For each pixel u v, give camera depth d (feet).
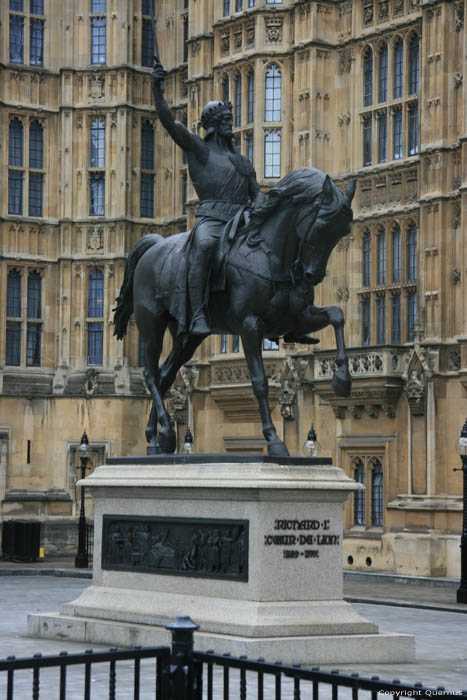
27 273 176.96
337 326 60.75
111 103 178.91
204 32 168.96
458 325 134.62
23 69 177.78
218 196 66.49
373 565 137.80
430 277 137.18
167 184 180.65
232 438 159.22
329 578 61.11
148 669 59.82
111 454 173.58
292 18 157.48
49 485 173.78
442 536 131.44
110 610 65.82
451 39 137.39
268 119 158.40
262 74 157.99
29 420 173.68
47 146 179.63
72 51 179.83
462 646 69.77
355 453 143.23
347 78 152.97
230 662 35.40
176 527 64.39
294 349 151.12
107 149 178.81
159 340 70.54
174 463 65.10
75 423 174.81
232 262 63.26
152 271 69.77
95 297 178.40
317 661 57.88
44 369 176.55
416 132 144.15
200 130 169.68
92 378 174.70
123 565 67.21
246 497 59.77
